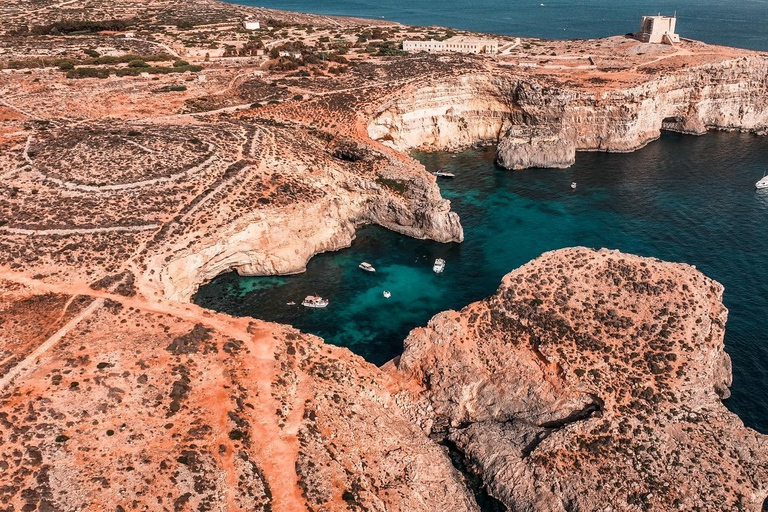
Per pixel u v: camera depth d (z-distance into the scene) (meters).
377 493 54.84
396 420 67.00
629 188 130.88
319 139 132.50
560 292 70.81
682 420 60.25
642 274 71.19
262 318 90.00
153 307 72.69
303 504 48.88
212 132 116.06
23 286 73.62
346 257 108.25
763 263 98.75
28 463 47.03
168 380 58.62
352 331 87.19
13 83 139.12
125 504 45.00
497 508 60.09
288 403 59.34
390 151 129.12
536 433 63.62
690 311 66.88
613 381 62.94
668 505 54.12
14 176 93.81
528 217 119.62
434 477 60.19
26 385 55.66
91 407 53.59
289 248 102.12
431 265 104.56
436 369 70.81
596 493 56.09
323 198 107.75
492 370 68.62
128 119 126.75
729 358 72.62
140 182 95.31
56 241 81.88
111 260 80.50
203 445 52.09
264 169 107.38
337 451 56.53
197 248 88.56
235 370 62.22
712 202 121.94
